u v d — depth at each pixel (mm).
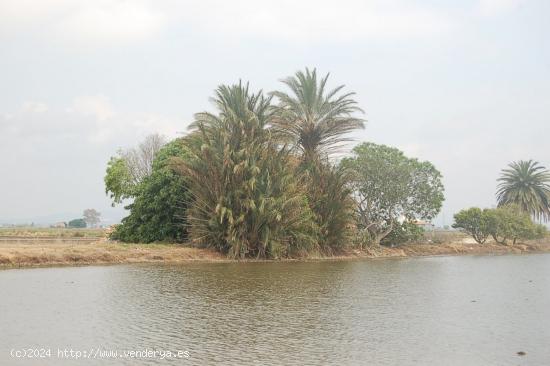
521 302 17250
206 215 33938
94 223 141750
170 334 11312
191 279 21094
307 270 27172
